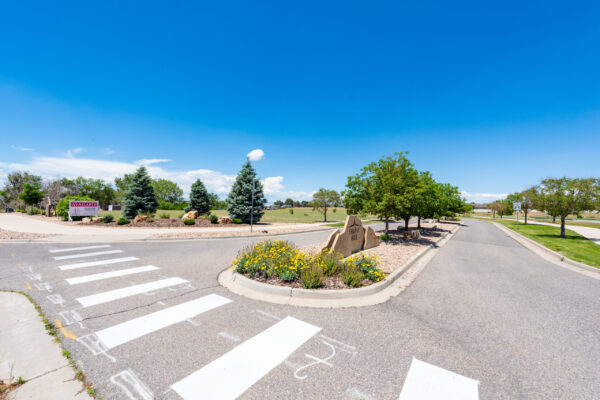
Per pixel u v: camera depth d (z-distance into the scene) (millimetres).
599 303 5719
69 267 7340
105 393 2564
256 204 25453
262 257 6809
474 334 4055
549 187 17953
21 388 2566
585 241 16344
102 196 59625
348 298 5438
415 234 15773
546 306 5410
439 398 2617
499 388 2811
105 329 3842
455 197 26406
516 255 11867
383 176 14266
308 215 48562
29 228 16266
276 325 4129
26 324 3900
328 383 2791
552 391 2797
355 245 10688
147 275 6719
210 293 5500
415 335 3951
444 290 6285
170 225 19125
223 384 2738
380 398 2590
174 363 3074
